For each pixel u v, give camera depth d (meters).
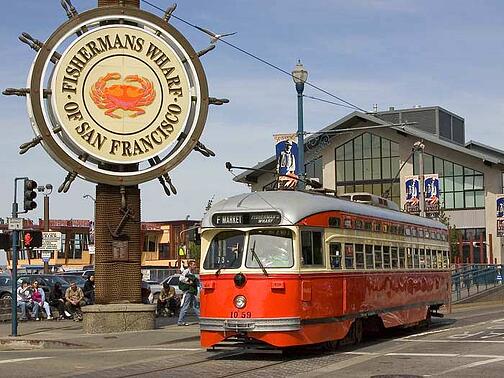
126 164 24.19
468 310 36.19
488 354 16.42
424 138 64.06
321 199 17.58
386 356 16.52
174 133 24.50
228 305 16.03
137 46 24.23
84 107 23.61
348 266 18.11
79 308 29.72
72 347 20.59
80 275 38.94
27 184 22.69
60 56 23.52
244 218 16.45
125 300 24.12
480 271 45.34
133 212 24.39
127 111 24.06
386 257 20.53
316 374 13.94
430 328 24.33
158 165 24.31
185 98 24.66
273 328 15.66
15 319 22.56
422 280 23.39
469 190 64.19
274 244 16.20
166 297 30.98
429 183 43.53
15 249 22.78
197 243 17.14
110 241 24.12
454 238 58.62
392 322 20.64
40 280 35.38
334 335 17.17
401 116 68.44
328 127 66.56
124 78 24.09
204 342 16.34
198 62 24.84
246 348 17.84
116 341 21.22
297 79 28.09
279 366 15.22
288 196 16.88
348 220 18.38
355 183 67.12
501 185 63.28
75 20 23.77
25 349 20.48
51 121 23.67
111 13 24.12
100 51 23.86
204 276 16.47
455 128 75.38
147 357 17.47
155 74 24.41
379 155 66.44
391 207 23.22
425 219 24.92
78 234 84.69
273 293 15.84
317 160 68.62
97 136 23.73
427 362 15.30
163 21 24.61
